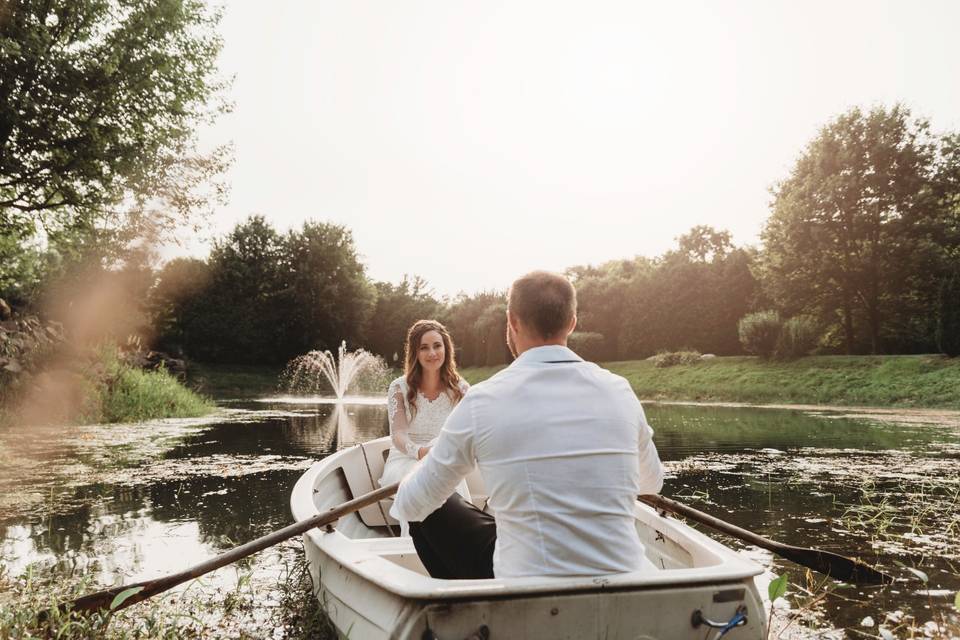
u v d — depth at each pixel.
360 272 41.81
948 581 3.09
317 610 2.57
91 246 16.12
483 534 2.04
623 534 1.70
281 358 38.41
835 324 26.48
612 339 32.50
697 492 5.29
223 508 4.68
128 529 4.07
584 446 1.68
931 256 22.88
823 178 24.97
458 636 1.56
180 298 35.09
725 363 23.81
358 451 4.34
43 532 4.00
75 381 11.49
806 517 4.41
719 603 1.71
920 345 24.67
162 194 15.23
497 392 1.75
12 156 13.12
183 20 14.75
